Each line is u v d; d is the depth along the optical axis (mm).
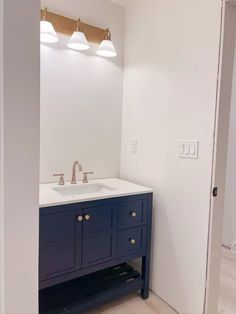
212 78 1556
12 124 871
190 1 1671
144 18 2061
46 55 1919
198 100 1647
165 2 1859
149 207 1937
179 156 1788
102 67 2199
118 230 1793
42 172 1979
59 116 2021
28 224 929
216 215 1607
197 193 1674
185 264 1768
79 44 1916
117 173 2387
